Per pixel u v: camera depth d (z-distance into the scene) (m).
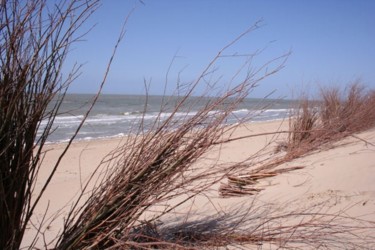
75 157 10.24
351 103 8.65
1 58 1.72
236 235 2.46
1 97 1.71
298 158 5.57
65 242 2.03
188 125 2.36
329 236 2.33
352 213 2.60
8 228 1.77
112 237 2.05
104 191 2.27
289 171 4.53
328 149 5.92
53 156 10.47
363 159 4.32
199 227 2.79
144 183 2.23
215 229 2.71
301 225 2.33
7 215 1.77
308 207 2.92
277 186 3.90
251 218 2.90
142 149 2.29
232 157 7.47
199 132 2.38
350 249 2.10
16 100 1.76
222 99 2.38
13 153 1.79
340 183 3.41
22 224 2.04
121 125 23.45
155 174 2.26
